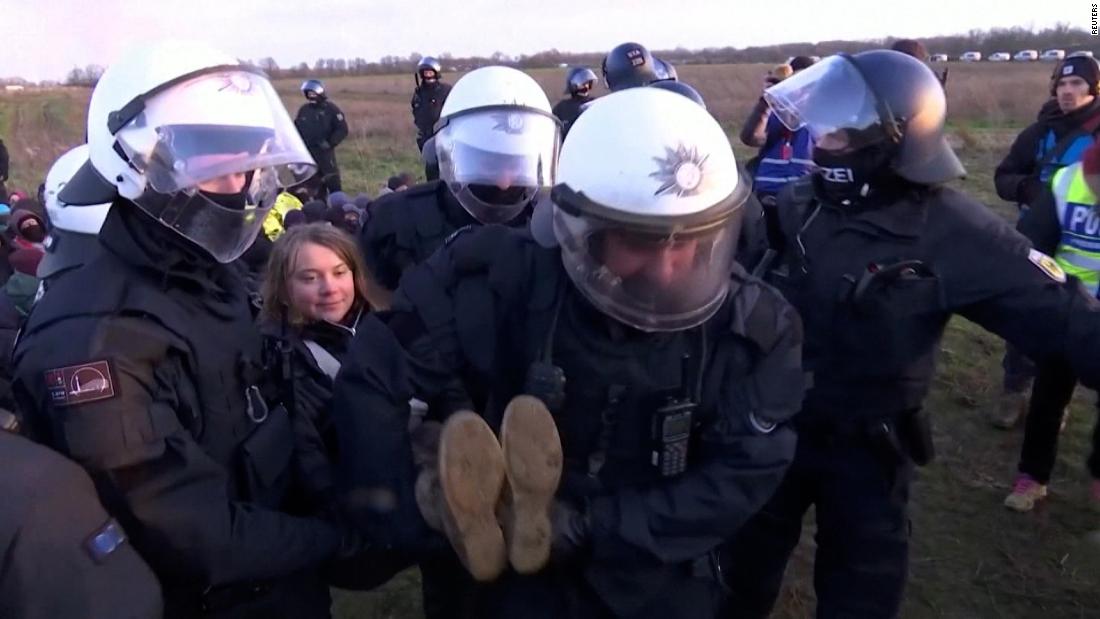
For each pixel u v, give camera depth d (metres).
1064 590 3.28
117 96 1.59
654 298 1.52
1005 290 2.05
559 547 1.63
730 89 26.06
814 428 2.35
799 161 5.10
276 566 1.65
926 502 3.86
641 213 1.44
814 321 2.26
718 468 1.66
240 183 1.64
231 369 1.67
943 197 2.19
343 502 1.70
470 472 1.43
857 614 2.38
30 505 1.22
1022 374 4.40
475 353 1.61
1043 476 3.72
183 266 1.62
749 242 2.39
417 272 1.70
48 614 1.22
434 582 2.08
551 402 1.59
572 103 7.83
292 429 1.81
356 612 3.25
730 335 1.64
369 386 1.63
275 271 2.52
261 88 1.73
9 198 7.26
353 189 12.52
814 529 3.81
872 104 2.10
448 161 3.04
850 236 2.21
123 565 1.31
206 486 1.54
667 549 1.65
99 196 1.60
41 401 1.45
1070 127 4.46
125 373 1.45
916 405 2.31
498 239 1.67
